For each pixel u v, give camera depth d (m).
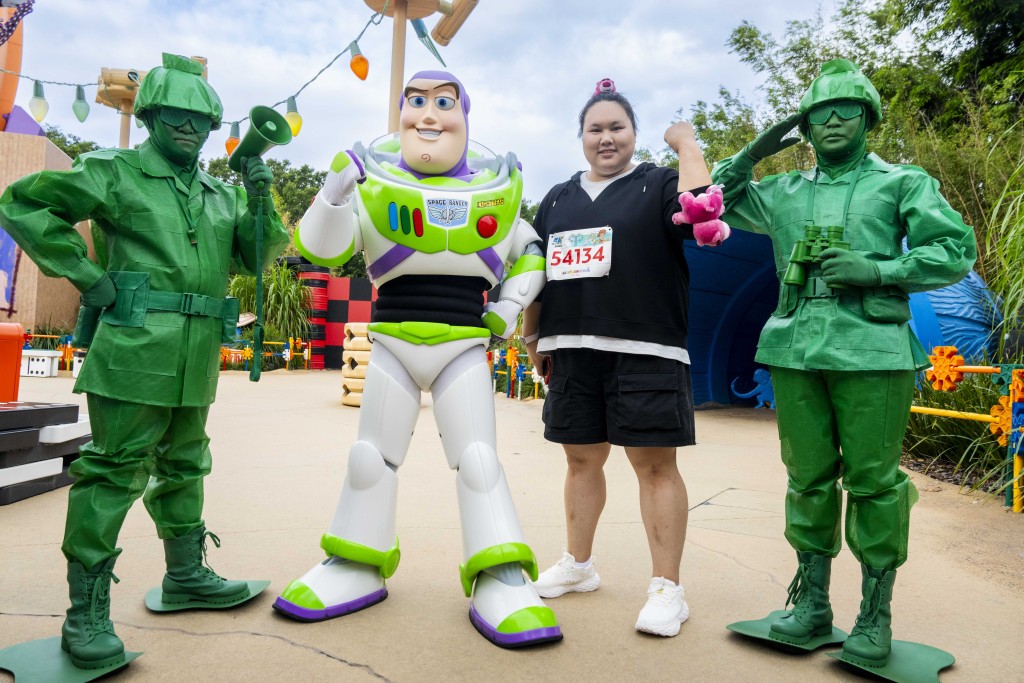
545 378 3.26
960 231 2.27
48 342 15.50
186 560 2.69
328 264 2.69
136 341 2.30
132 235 2.35
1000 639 2.58
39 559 3.18
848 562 3.50
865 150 2.52
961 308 6.43
